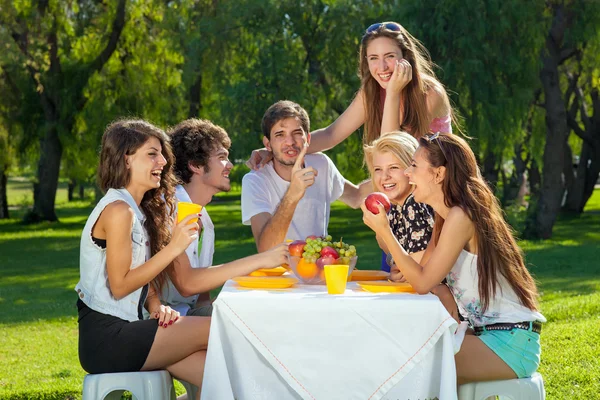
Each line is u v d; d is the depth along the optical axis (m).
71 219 28.08
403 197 3.63
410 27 16.31
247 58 19.88
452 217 3.18
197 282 3.57
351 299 2.90
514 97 16.75
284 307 2.89
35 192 26.48
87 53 23.23
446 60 16.20
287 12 19.34
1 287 12.65
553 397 4.71
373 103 4.43
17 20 21.95
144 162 3.41
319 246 3.36
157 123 23.03
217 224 25.00
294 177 3.96
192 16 21.27
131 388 3.22
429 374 2.93
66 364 6.73
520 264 3.26
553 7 18.02
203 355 3.32
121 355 3.24
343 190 4.81
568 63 22.47
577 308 7.84
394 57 4.22
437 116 4.44
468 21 15.93
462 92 16.20
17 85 22.69
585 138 25.14
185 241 3.24
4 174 28.22
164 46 23.06
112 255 3.24
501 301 3.23
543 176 18.72
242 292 3.07
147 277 3.25
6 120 23.06
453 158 3.25
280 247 3.62
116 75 22.97
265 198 4.46
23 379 6.09
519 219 19.34
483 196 3.24
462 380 3.22
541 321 3.27
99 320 3.29
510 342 3.17
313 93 20.20
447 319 2.87
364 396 2.89
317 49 19.75
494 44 16.28
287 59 18.83
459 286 3.28
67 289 12.32
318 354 2.89
